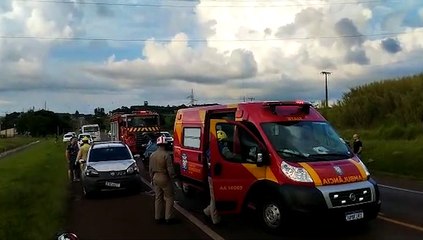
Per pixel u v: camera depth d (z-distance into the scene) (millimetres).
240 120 9578
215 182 9570
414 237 8078
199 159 11820
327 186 7961
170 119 43406
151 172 10102
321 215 7820
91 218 10672
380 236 8188
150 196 13945
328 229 8820
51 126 114750
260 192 8758
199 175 11859
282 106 9555
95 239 8586
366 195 8141
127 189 14078
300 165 8227
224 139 9680
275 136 8867
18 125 115312
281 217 8172
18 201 12586
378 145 26562
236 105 9961
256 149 8859
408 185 15602
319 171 8086
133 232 9086
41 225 9664
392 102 36688
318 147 8883
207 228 9258
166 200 9945
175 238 8500
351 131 35594
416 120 32656
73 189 16094
